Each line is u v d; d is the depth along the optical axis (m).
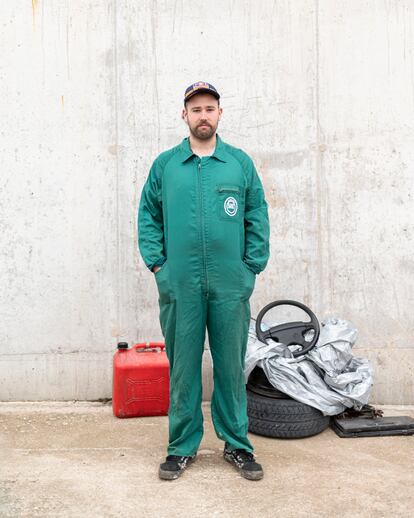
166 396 4.01
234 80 4.30
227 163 3.04
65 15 4.27
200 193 2.99
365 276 4.33
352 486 3.02
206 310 3.08
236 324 3.04
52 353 4.31
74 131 4.28
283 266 4.34
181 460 3.13
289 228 4.34
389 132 4.30
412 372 4.33
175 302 3.03
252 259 3.13
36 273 4.29
